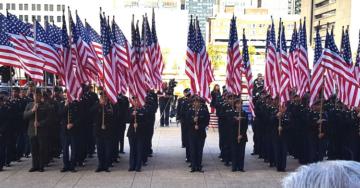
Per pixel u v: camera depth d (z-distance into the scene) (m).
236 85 10.71
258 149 11.89
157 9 93.19
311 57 37.56
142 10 90.50
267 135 10.57
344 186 1.63
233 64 10.91
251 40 122.19
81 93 10.01
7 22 9.69
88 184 8.49
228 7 126.25
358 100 10.01
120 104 11.73
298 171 1.82
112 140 9.79
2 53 9.64
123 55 11.96
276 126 10.01
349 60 11.43
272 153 10.48
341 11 72.31
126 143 14.11
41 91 10.36
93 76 13.77
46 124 9.41
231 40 11.05
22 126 10.66
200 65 10.73
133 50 10.16
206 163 10.94
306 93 11.91
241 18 122.00
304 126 10.90
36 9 85.12
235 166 9.91
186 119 9.98
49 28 11.07
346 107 10.93
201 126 9.76
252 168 10.40
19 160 10.74
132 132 9.73
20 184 8.38
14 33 9.75
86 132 10.71
